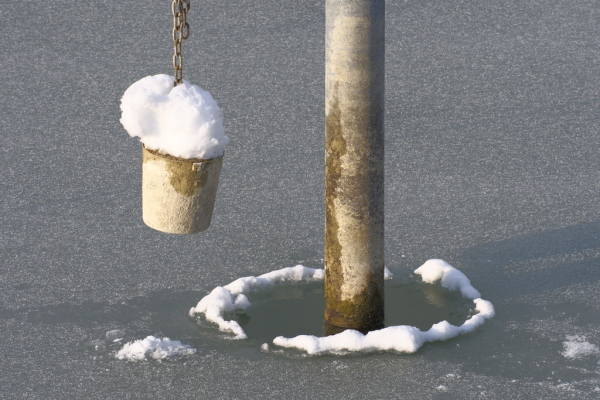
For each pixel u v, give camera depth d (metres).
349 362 11.64
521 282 14.16
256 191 18.27
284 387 11.09
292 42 26.42
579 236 15.86
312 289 13.97
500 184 18.33
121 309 13.41
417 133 21.02
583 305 13.28
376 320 12.52
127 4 29.31
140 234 16.38
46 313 13.29
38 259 15.26
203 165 11.48
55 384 11.31
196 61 25.17
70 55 25.59
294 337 12.17
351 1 11.10
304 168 19.36
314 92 23.31
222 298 13.29
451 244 15.72
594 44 26.00
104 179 18.94
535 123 21.41
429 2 29.41
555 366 11.52
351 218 11.92
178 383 11.25
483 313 12.91
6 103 22.75
